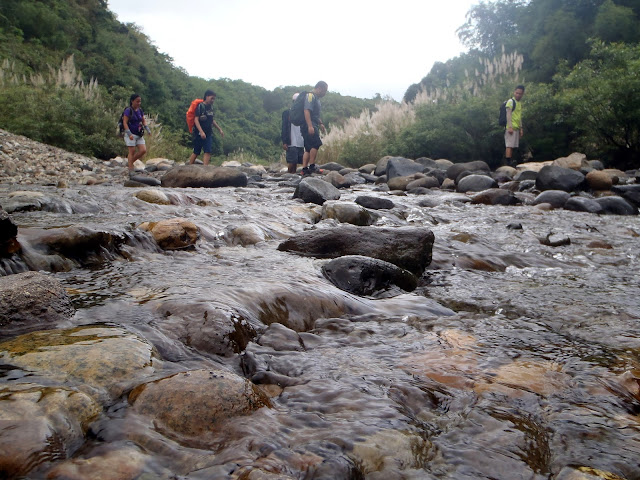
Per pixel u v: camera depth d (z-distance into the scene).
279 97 74.69
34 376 1.53
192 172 10.38
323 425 1.50
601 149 15.42
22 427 1.25
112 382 1.56
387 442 1.42
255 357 2.03
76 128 16.97
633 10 25.36
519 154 17.06
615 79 14.15
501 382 1.90
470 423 1.58
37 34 33.06
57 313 2.10
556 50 24.92
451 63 34.25
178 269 3.23
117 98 22.62
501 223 6.73
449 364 2.07
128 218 4.84
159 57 50.00
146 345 1.83
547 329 2.64
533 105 16.20
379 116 20.33
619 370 2.07
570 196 8.90
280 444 1.37
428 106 18.59
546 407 1.72
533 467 1.36
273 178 12.98
